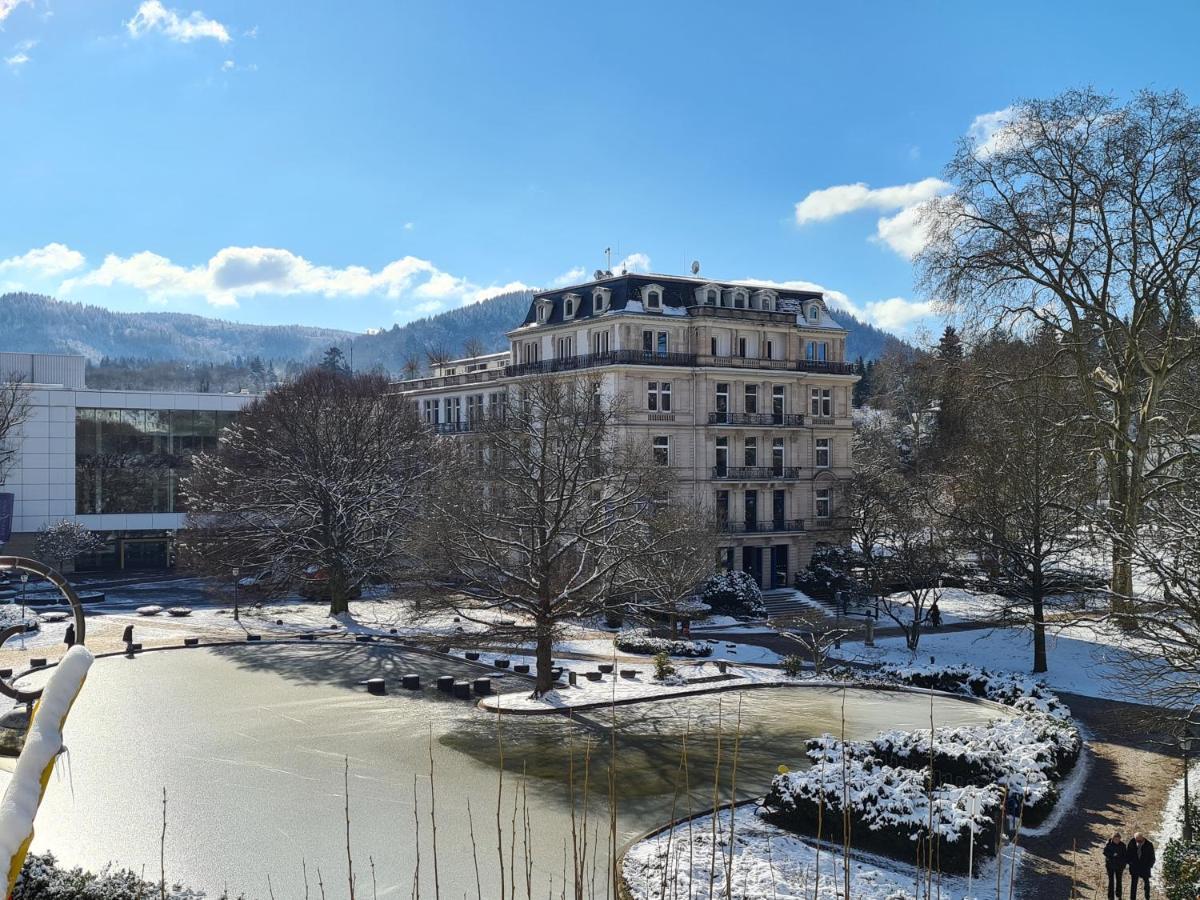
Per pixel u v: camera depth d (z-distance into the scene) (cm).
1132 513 4681
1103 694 4694
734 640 6397
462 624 6519
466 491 5453
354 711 4225
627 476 5181
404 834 2761
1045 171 5212
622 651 5938
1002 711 4391
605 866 2512
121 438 9700
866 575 6562
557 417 5072
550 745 3719
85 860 2542
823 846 2662
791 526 8162
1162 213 4931
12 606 6756
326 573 7681
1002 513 5391
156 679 4809
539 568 4581
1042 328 5825
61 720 392
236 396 10231
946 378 7106
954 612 7275
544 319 8575
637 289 7781
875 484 7619
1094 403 5359
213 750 3594
